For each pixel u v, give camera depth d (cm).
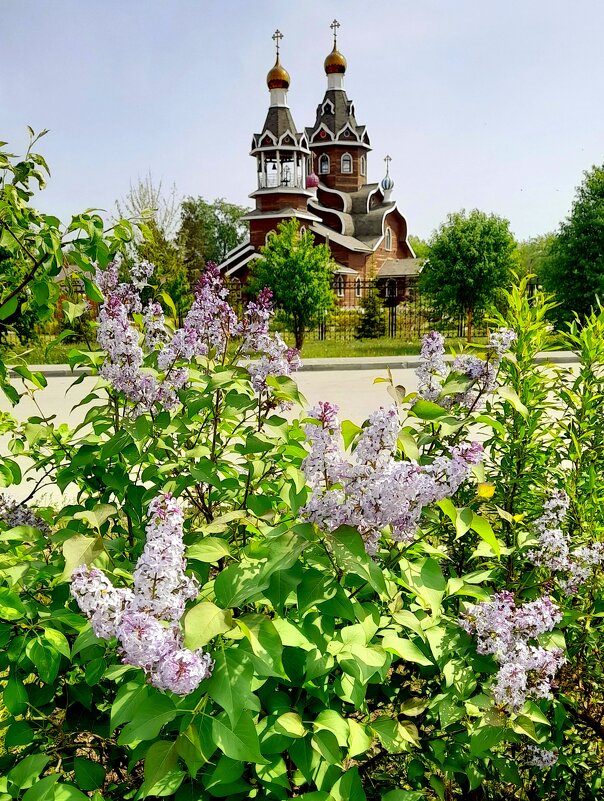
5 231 291
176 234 3441
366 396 1308
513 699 208
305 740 185
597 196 2259
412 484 187
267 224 4281
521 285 339
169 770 161
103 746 227
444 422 226
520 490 320
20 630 209
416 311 3312
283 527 211
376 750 278
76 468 273
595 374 321
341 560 177
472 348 312
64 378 1619
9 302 297
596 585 279
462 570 315
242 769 175
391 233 5416
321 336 2914
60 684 235
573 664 281
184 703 170
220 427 312
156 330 310
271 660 163
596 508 300
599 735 277
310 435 196
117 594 155
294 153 4359
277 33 4250
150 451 271
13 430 334
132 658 151
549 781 263
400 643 200
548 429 325
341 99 5097
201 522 306
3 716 297
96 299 279
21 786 171
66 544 177
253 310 302
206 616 154
